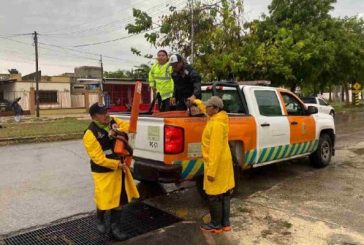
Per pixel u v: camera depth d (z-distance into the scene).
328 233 4.71
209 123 4.64
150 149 5.61
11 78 37.16
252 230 4.85
